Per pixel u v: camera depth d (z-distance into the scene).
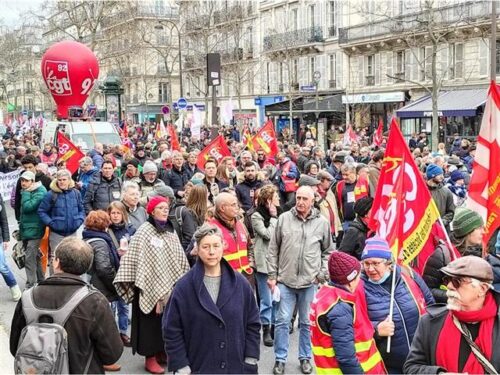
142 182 11.55
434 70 25.19
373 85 39.50
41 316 4.21
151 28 50.91
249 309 4.86
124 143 25.03
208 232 4.73
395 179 5.35
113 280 7.13
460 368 3.65
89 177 12.86
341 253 4.80
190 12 52.47
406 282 5.11
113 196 11.06
